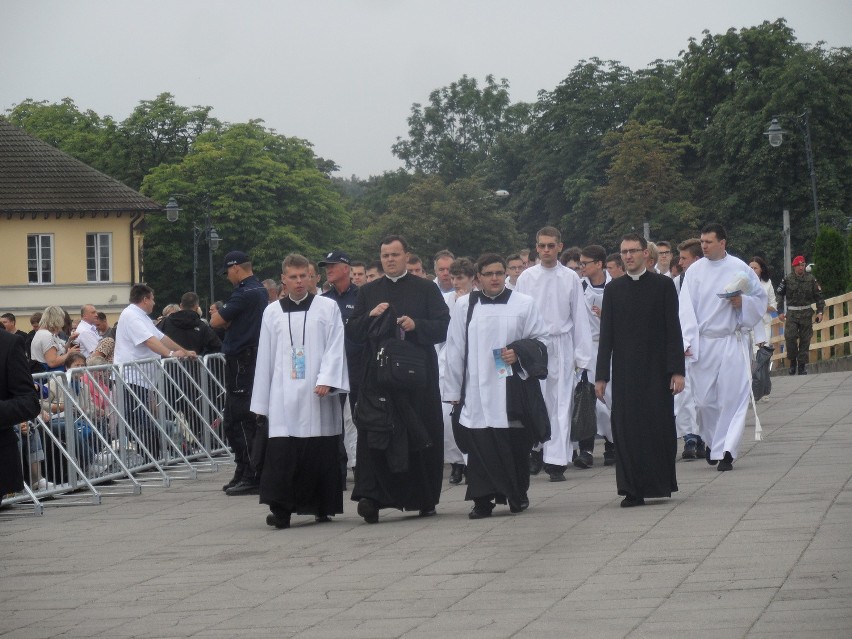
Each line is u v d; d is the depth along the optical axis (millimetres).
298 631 7836
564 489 13945
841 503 11203
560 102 93250
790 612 7383
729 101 77062
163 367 17281
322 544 11156
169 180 81062
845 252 37438
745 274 14531
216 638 7793
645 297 12328
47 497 15203
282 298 12664
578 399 15523
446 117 124500
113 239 66688
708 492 12602
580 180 86938
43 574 10484
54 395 15242
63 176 66688
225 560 10664
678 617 7461
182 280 82375
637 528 10742
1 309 65312
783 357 32938
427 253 94812
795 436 16859
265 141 86562
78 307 66312
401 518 12547
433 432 12453
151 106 87500
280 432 12336
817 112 72812
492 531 11195
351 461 15938
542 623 7574
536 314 12406
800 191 72688
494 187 107625
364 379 12195
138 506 14570
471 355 12289
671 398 12266
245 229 81562
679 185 78875
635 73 93250
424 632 7566
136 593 9445
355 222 115688
